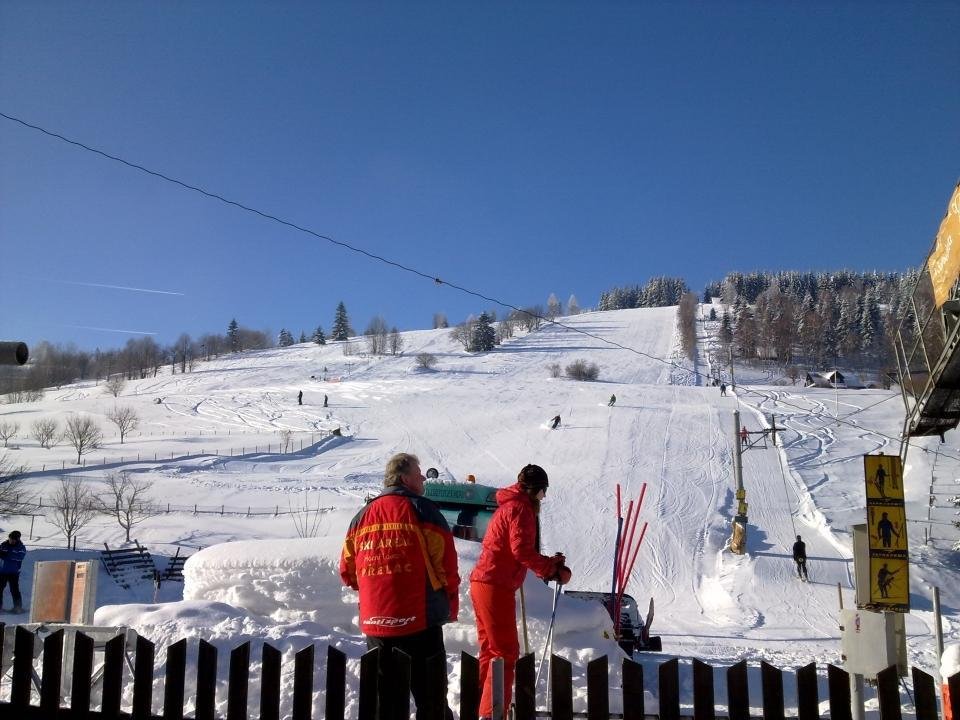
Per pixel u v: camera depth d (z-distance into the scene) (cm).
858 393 8200
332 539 844
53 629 641
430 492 1072
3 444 6762
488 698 530
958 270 934
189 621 695
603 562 3309
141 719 455
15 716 479
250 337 17938
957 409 1128
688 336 13562
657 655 1244
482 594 554
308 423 7588
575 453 5559
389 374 11575
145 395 9800
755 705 849
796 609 2597
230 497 4569
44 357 14000
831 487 4434
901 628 734
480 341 13775
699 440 5816
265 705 438
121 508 3894
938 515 3534
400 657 420
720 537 3625
